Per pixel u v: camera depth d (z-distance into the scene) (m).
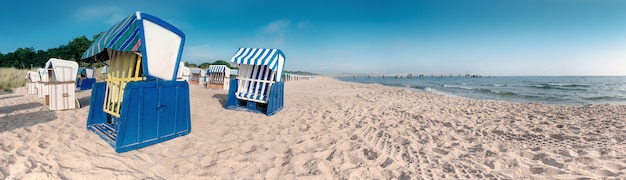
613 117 7.07
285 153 3.96
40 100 8.53
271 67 6.61
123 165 3.21
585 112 8.23
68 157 3.26
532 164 3.42
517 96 17.95
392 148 4.29
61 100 6.61
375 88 20.31
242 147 4.12
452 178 3.08
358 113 7.50
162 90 4.07
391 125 5.97
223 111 7.02
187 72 13.88
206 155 3.68
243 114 6.73
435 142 4.68
